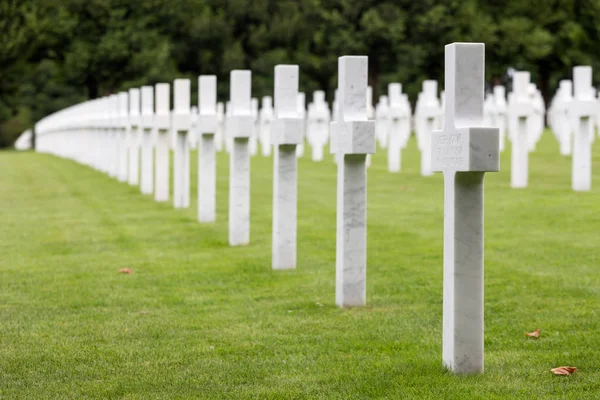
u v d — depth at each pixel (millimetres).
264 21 72250
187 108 17297
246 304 9133
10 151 61688
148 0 67000
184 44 71375
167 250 12758
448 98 6328
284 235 10961
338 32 63625
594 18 61188
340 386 6344
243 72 12461
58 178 27406
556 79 75062
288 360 7043
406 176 23172
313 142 29734
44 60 72000
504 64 63719
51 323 8422
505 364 6797
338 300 8922
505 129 32906
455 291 6406
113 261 11961
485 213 15531
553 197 17156
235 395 6195
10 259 12281
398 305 8914
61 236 14445
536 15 63125
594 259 11117
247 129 12586
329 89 72312
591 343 7336
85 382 6559
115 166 25953
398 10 61375
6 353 7363
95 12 65062
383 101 34250
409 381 6383
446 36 61531
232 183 12891
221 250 12578
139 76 66875
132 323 8367
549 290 9422
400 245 12586
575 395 6047
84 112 34312
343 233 8766
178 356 7207
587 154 17984
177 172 17578
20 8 60594
